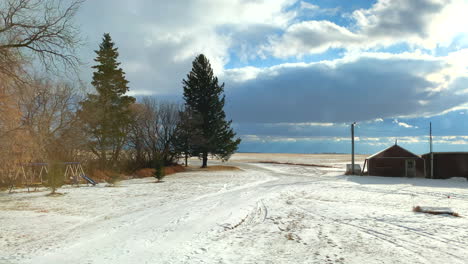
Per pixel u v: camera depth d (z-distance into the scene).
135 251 9.41
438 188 29.97
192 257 8.88
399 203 20.20
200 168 57.75
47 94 30.94
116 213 15.98
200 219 14.41
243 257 8.92
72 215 15.44
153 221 13.95
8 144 18.66
